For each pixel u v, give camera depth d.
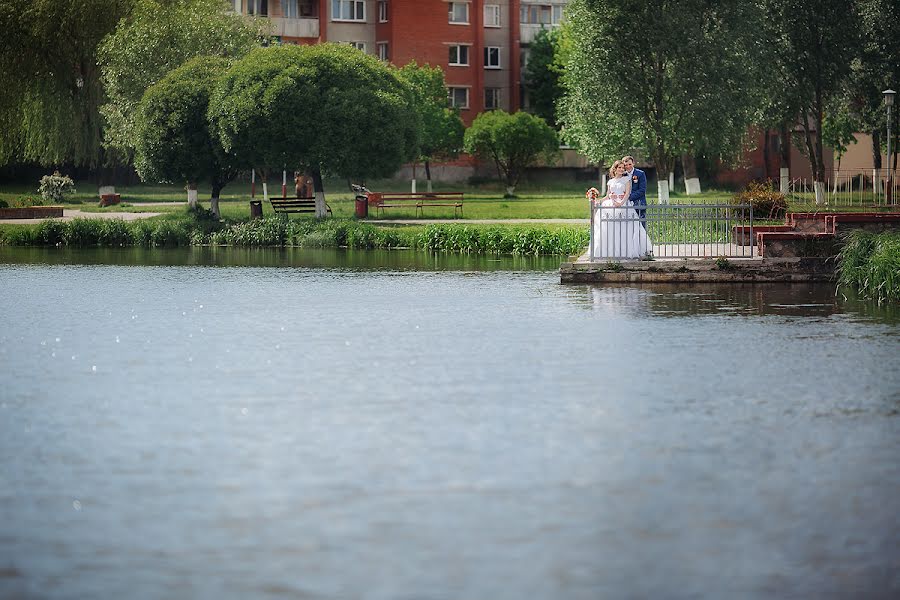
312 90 48.06
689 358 16.22
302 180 60.69
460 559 8.04
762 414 12.44
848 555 8.06
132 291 26.83
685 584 7.58
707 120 53.50
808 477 9.94
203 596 7.43
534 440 11.32
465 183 93.75
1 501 9.44
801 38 57.34
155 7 61.91
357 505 9.25
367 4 97.44
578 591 7.47
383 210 55.38
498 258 37.59
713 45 53.84
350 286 27.77
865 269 25.22
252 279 29.95
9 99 66.69
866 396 13.39
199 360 16.44
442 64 97.75
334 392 13.88
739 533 8.52
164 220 48.25
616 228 27.81
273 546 8.32
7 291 26.88
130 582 7.68
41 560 8.09
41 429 12.02
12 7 65.75
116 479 10.08
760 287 26.36
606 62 54.03
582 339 18.19
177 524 8.82
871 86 60.50
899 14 59.94
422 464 10.45
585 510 9.06
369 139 49.06
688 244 31.72
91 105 66.69
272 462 10.59
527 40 101.81
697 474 10.05
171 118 49.81
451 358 16.39
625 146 56.25
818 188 53.34
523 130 80.31
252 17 68.38
